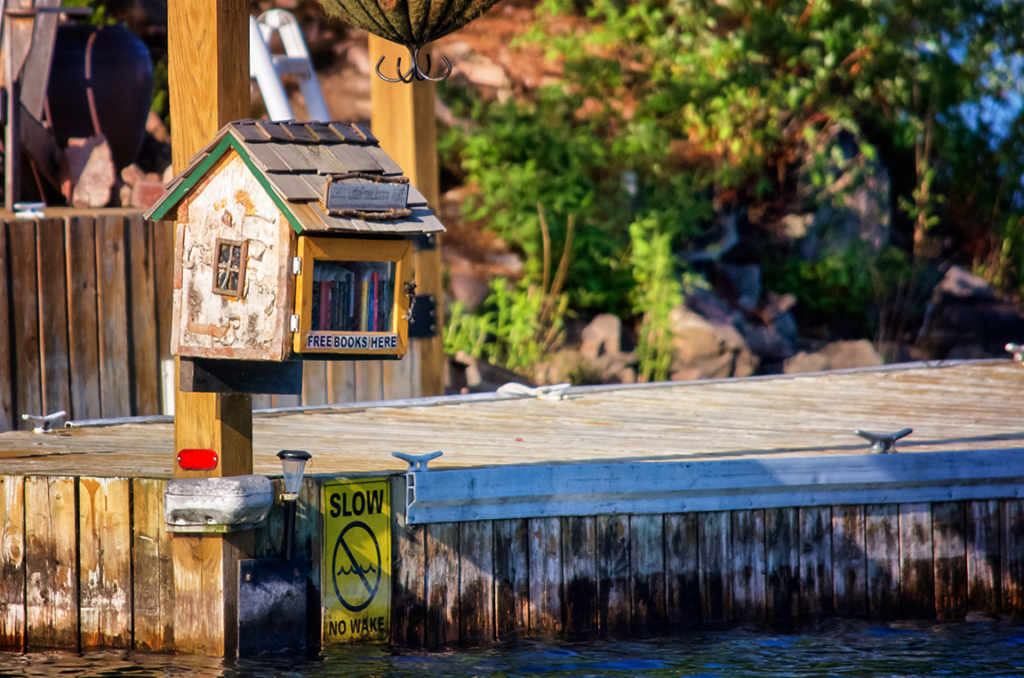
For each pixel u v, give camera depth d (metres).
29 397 25.92
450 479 18.80
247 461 17.84
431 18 17.25
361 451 22.34
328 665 17.78
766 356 44.59
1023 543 22.23
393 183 16.06
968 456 21.53
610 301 44.38
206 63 17.09
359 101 47.53
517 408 29.34
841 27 51.56
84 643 18.52
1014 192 56.91
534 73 49.84
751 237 49.91
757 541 20.97
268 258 15.70
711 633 20.38
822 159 49.44
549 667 18.17
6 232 25.47
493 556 19.55
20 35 32.59
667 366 41.56
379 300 16.45
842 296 49.88
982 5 54.69
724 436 24.67
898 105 53.97
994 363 36.94
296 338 15.52
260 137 16.02
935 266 53.44
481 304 42.50
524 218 44.47
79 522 18.52
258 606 17.89
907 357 48.31
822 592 21.33
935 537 21.83
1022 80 56.03
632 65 51.25
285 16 34.09
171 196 16.48
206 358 16.70
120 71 35.22
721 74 49.88
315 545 18.42
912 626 21.06
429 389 33.09
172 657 17.88
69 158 33.41
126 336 28.30
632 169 47.94
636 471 19.86
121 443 22.89
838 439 24.11
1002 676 18.14
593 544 20.09
